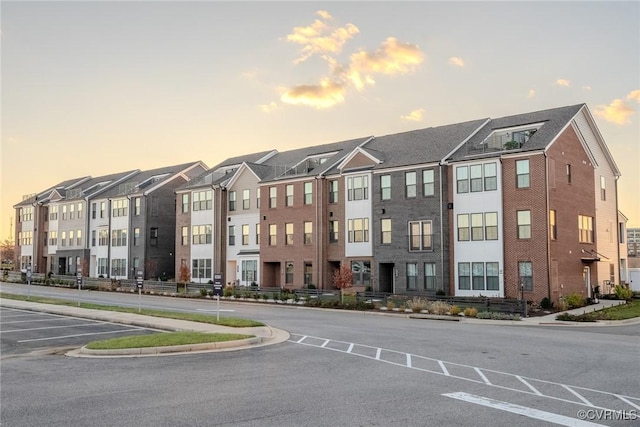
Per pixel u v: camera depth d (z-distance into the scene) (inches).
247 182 1973.4
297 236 1768.0
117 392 416.2
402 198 1504.7
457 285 1382.9
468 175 1384.1
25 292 1861.5
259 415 346.6
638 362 552.4
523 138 1396.4
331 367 522.6
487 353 609.9
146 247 2281.0
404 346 666.8
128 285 2046.0
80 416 347.3
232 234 2009.1
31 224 2999.5
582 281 1411.2
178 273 2146.9
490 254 1332.4
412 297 1378.0
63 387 437.1
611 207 1631.4
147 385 441.1
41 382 458.9
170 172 2460.6
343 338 745.0
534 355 596.1
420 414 349.7
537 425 327.9
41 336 775.7
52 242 2844.5
